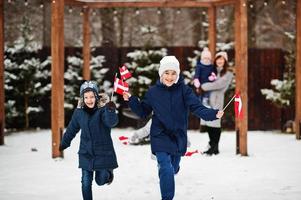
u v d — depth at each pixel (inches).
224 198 332.5
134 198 335.0
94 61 770.2
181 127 319.3
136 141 593.6
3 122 584.4
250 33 1032.8
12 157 499.2
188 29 1209.4
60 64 488.7
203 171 425.1
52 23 487.5
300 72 629.9
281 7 1138.7
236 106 309.4
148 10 1183.6
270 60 760.3
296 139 634.2
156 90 322.0
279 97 718.5
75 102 765.9
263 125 762.8
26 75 739.4
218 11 1092.5
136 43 1189.1
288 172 419.5
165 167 307.7
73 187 366.9
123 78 315.9
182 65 772.0
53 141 487.5
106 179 307.9
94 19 1213.1
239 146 510.9
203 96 536.7
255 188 361.4
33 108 747.4
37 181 387.9
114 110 293.0
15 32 1133.7
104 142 302.7
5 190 357.7
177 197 336.5
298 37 629.9
